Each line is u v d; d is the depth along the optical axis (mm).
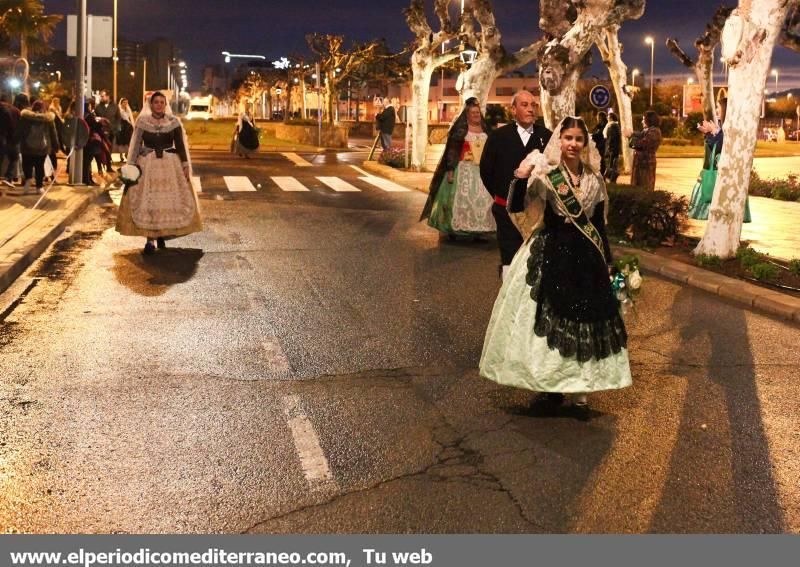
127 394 5887
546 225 5418
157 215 10977
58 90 61188
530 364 5312
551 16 14820
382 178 23344
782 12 10195
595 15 13734
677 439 5215
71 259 10789
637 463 4855
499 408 5695
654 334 7660
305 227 13859
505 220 7797
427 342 7246
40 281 9516
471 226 12133
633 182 16047
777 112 78188
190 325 7719
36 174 16297
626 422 5480
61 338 7270
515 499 4410
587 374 5320
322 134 39812
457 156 12047
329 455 4914
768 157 38594
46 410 5566
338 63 47594
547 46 14297
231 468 4727
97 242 12078
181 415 5504
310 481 4582
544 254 5355
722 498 4453
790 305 8367
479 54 20344
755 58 10258
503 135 7734
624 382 5426
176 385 6086
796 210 16906
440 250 11766
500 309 5477
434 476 4660
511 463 4832
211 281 9609
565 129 5316
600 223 5484
